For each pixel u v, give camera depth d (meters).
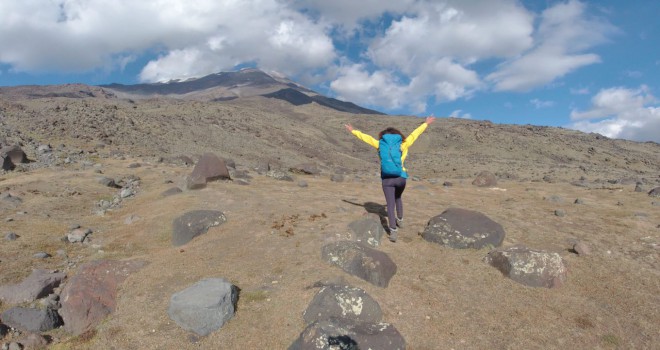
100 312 5.44
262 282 6.05
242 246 7.36
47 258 7.42
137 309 5.46
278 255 6.88
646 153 121.44
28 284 6.07
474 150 112.19
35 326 5.21
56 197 11.77
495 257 6.71
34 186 12.78
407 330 5.00
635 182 18.80
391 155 7.29
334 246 6.61
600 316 5.52
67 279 6.51
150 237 8.48
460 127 141.50
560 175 57.38
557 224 8.84
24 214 9.90
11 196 11.16
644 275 6.53
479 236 7.37
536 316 5.46
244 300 5.56
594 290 6.15
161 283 6.09
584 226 8.71
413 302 5.59
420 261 6.80
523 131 138.38
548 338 5.04
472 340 4.95
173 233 8.17
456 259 6.91
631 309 5.68
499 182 17.48
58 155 21.11
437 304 5.60
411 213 9.45
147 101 98.00
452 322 5.25
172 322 5.16
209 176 12.39
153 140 41.84
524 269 6.31
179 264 6.71
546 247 7.56
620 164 103.50
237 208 9.58
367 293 5.34
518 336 5.05
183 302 5.12
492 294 5.93
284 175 15.28
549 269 6.30
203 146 48.38
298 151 75.06
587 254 7.22
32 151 21.31
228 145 56.09
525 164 80.12
